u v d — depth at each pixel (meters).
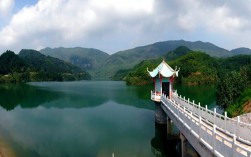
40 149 39.19
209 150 19.36
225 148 16.58
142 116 61.44
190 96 99.31
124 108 73.56
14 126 54.09
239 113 43.19
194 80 158.75
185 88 136.25
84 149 38.53
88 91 128.12
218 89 55.56
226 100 52.41
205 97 96.06
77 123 55.50
